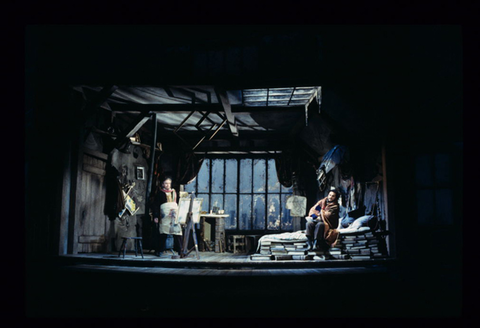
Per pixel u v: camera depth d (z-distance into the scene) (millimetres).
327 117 9367
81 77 7844
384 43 7531
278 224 13141
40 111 7891
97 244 9047
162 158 12984
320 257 7637
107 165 9578
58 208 7828
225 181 13383
